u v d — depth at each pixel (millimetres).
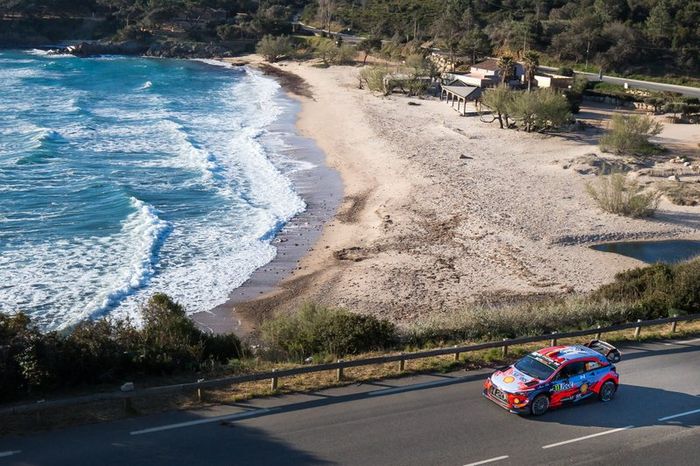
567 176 57281
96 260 38062
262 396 18875
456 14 156625
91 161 59500
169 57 157125
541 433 17469
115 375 19484
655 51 123812
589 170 58250
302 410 18156
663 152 65500
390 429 17281
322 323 24938
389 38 156250
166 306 24719
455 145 68438
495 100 76250
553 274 37562
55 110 82562
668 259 40344
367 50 144375
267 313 32781
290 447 16156
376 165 61375
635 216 47594
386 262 39000
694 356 23328
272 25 166875
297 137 74062
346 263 39156
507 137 72000
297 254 40719
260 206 49875
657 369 22062
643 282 31078
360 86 109500
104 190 50781
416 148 66875
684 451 16781
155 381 19453
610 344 23859
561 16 150125
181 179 55406
